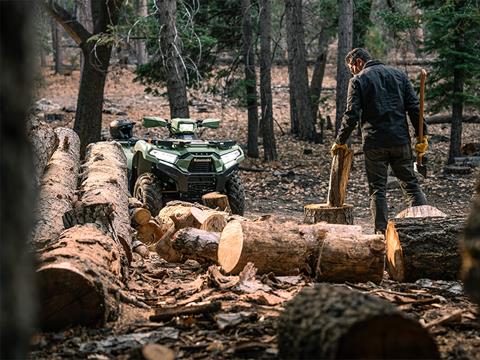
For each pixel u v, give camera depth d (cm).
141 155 1121
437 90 1834
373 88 780
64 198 736
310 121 2339
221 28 2114
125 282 559
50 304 428
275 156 2011
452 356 383
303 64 2330
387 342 285
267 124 2002
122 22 1916
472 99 1816
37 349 401
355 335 283
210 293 528
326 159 2055
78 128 1797
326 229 588
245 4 2003
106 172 907
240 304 493
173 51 1628
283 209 1473
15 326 196
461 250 573
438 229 581
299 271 579
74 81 3547
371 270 566
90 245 514
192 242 622
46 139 834
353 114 773
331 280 569
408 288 558
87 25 2923
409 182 794
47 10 1717
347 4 1950
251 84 2036
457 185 1648
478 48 1859
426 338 285
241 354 386
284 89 3466
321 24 2597
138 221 841
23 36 202
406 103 796
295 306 324
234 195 1139
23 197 202
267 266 572
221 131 2498
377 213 787
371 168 793
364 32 2347
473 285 313
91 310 434
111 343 403
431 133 2400
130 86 3412
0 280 195
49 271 426
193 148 1112
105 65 1797
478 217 314
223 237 593
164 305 503
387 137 779
